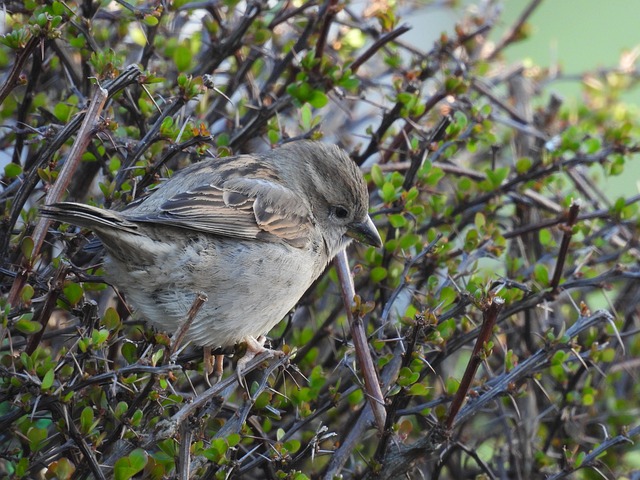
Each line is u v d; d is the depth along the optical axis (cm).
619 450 1109
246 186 962
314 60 1009
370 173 1141
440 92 1088
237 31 1055
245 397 814
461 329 998
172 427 755
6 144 1057
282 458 816
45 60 1082
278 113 1065
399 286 940
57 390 742
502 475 1025
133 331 1039
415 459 841
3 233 852
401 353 894
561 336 889
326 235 1052
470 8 1371
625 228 1245
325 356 1141
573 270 1070
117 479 725
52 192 788
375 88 1275
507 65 1708
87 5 977
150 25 1016
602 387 1145
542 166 1127
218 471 774
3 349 896
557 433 1098
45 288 833
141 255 875
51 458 830
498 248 998
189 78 899
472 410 875
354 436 888
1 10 962
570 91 1986
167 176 991
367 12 1204
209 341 935
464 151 1400
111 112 977
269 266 948
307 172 1045
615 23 2062
